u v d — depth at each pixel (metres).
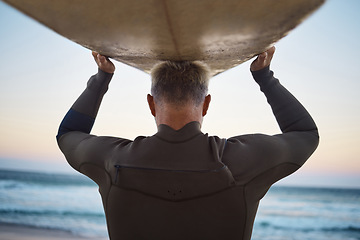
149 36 1.01
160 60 1.27
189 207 1.02
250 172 1.06
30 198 28.05
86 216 22.83
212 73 1.48
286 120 1.32
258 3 0.78
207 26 0.92
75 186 36.41
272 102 1.37
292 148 1.17
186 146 1.07
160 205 1.03
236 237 1.03
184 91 1.13
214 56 1.21
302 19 0.88
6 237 16.02
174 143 1.07
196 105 1.15
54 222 20.62
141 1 0.77
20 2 0.82
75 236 17.58
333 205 30.95
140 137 1.16
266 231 21.39
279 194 40.19
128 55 1.27
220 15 0.85
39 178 45.94
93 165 1.17
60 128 1.41
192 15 0.84
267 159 1.09
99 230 19.25
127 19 0.89
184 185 1.03
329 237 20.05
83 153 1.21
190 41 1.04
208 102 1.22
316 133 1.29
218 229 1.02
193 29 0.94
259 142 1.13
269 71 1.36
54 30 1.01
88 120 1.41
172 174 1.03
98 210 24.86
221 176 1.02
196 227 1.02
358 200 34.66
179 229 1.02
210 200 1.02
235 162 1.06
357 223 23.33
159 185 1.04
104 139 1.22
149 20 0.88
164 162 1.05
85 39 1.10
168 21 0.87
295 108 1.33
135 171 1.06
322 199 35.12
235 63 1.35
